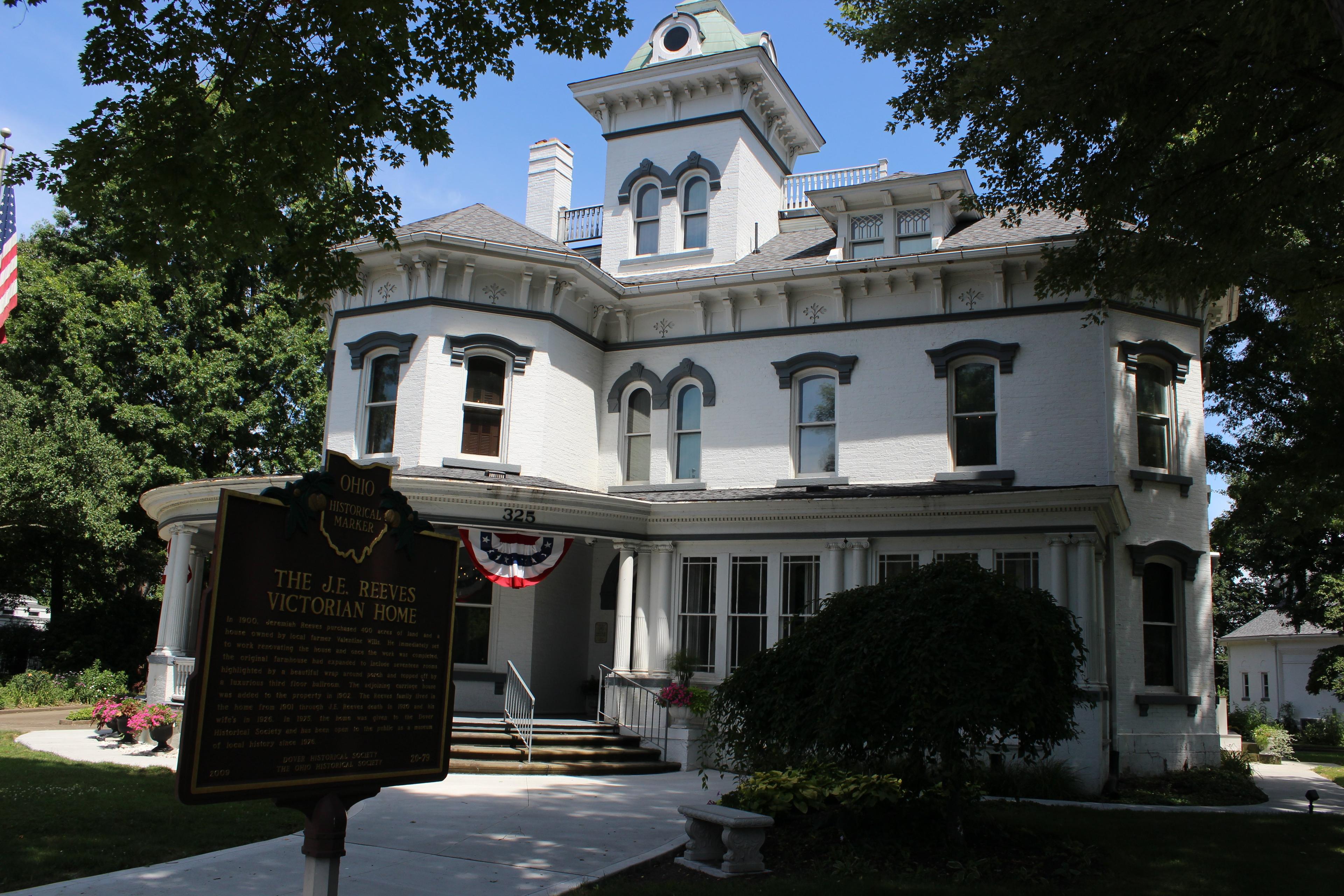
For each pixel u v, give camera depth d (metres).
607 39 11.43
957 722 9.30
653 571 19.36
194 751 5.32
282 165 10.64
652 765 16.52
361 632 6.28
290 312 31.94
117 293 31.28
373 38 10.49
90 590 33.69
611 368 22.25
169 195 10.24
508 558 17.92
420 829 10.73
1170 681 18.61
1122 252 13.16
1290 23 9.56
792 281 20.61
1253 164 11.85
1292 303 13.52
